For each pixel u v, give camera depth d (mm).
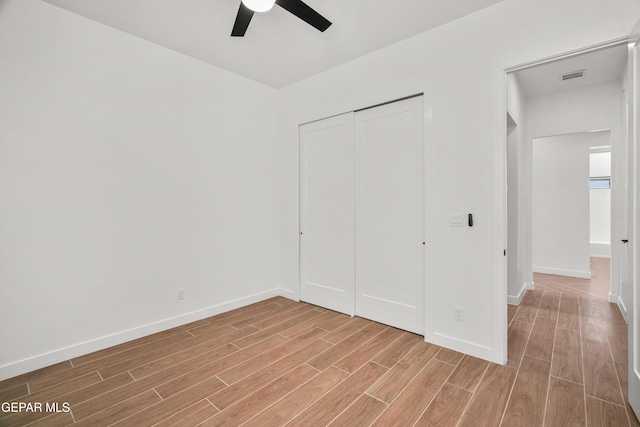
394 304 2900
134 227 2674
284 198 3863
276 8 2268
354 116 3141
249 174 3600
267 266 3826
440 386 1949
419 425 1608
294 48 2865
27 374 2105
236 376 2076
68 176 2316
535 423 1613
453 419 1650
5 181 2059
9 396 1858
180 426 1600
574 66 3248
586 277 4918
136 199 2682
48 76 2219
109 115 2514
